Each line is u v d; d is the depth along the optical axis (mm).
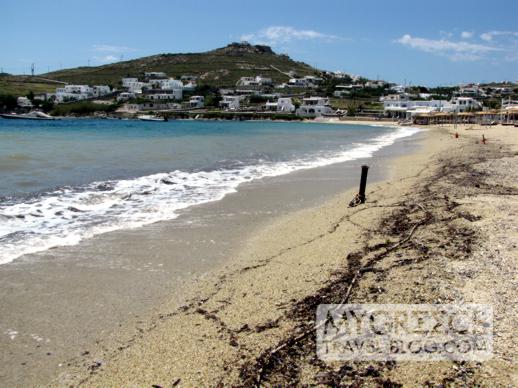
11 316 7961
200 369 6438
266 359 6527
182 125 100688
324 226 13586
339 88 196625
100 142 43500
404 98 168125
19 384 6238
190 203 16516
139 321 7895
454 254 9953
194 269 10242
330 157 33062
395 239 11609
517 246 10227
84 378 6355
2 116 125500
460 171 23016
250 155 33406
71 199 16375
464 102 138625
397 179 22344
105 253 11062
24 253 10859
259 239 12484
